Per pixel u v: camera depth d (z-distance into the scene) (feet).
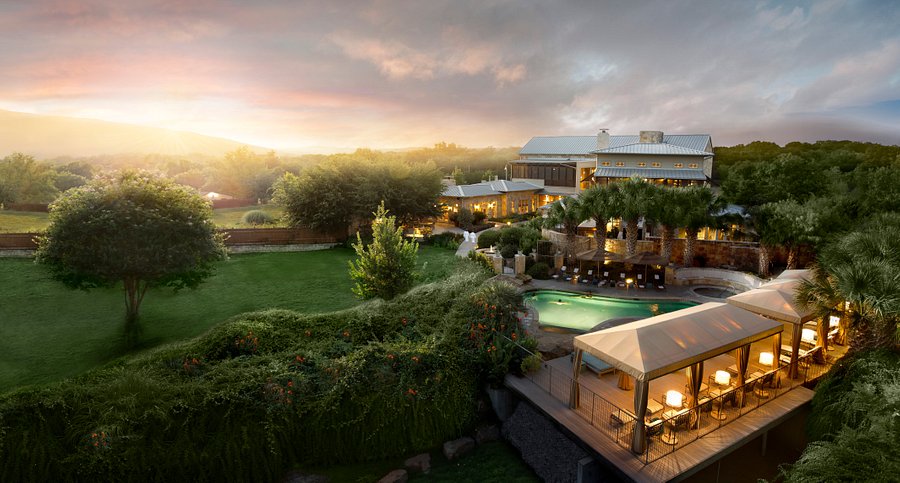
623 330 43.27
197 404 43.21
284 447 44.93
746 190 136.77
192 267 66.03
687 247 103.45
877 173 119.85
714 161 219.61
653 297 89.35
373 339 58.23
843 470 28.30
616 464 38.19
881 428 30.78
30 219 148.05
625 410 43.75
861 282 45.11
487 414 53.78
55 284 79.30
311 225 129.70
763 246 94.48
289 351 53.52
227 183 334.03
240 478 42.32
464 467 46.06
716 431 42.88
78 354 57.93
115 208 61.36
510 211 204.13
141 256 60.75
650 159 160.25
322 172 135.74
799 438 48.39
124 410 40.81
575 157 238.27
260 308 76.02
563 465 42.22
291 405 45.91
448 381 51.72
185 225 64.95
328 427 46.24
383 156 170.40
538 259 108.99
